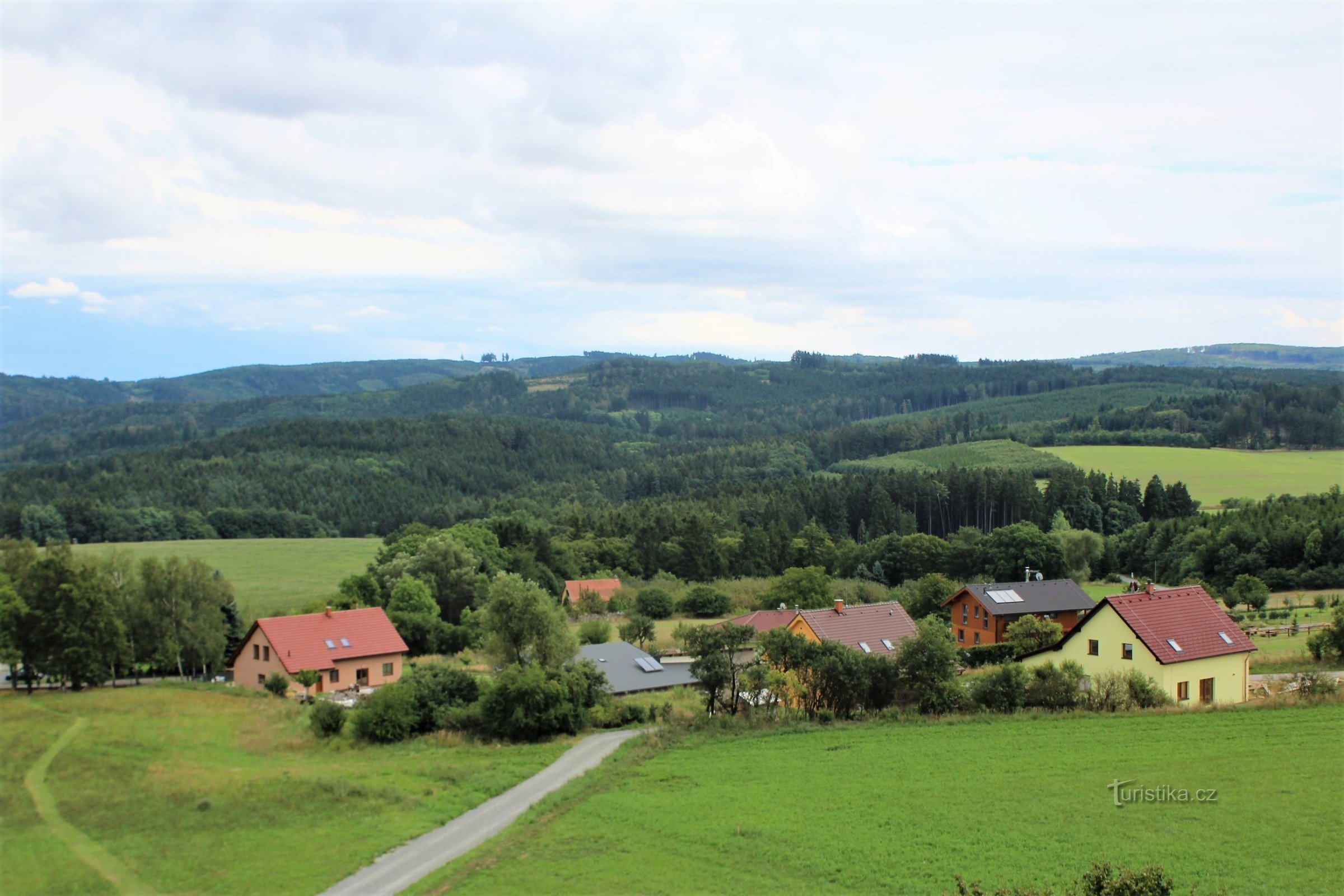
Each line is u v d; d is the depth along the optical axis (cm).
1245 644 4800
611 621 9319
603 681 5100
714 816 3247
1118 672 4619
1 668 7288
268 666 6519
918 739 4041
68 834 3133
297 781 3688
